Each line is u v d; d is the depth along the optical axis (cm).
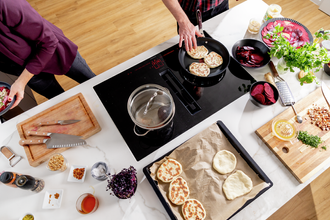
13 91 125
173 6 130
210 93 118
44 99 230
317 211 171
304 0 265
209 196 91
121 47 255
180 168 97
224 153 99
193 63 124
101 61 248
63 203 98
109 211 96
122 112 116
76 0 290
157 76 125
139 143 108
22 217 95
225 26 140
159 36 259
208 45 131
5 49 114
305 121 107
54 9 285
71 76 162
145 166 100
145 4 281
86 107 115
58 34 135
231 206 88
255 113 112
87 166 104
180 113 114
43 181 102
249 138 107
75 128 110
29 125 111
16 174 96
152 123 95
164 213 94
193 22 162
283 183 97
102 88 123
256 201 94
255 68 118
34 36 112
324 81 119
